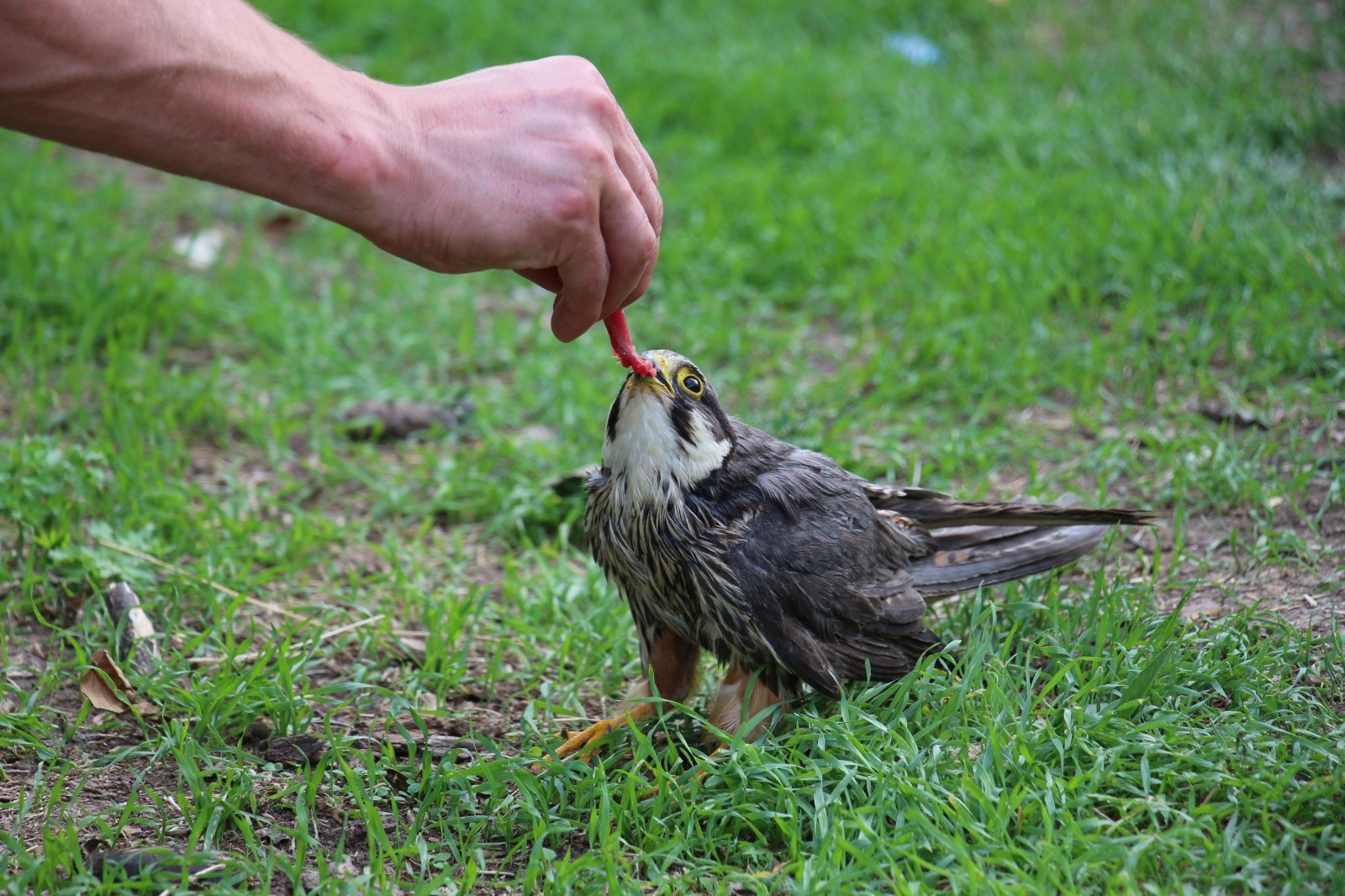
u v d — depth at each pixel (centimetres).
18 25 235
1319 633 367
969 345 583
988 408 545
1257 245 609
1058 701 333
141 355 608
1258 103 813
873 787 302
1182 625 370
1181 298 598
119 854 288
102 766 331
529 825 311
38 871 279
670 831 305
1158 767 307
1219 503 452
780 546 343
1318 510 438
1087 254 639
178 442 530
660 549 349
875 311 640
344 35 966
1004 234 662
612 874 275
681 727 360
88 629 398
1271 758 302
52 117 248
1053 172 758
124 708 361
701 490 347
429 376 630
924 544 385
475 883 291
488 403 588
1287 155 767
